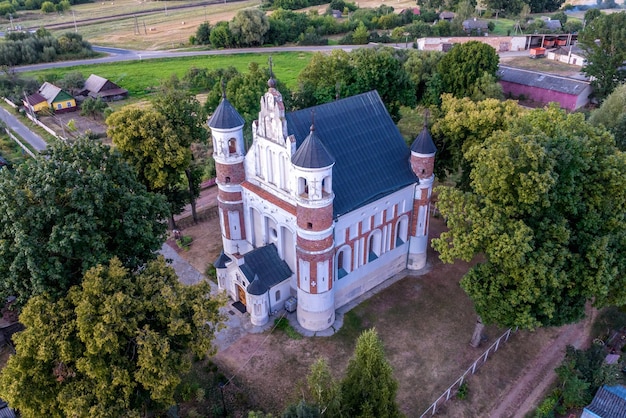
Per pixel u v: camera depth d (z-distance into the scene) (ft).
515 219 140.36
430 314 171.63
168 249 207.72
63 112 388.16
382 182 167.63
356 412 108.06
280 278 168.14
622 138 232.53
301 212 144.66
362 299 178.50
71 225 126.62
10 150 313.94
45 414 114.11
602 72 346.74
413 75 321.73
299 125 155.94
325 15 606.55
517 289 134.51
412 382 146.51
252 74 295.28
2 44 501.97
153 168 194.59
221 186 176.04
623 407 132.67
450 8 633.20
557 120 157.07
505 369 151.43
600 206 140.05
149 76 467.11
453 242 142.10
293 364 152.05
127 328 114.42
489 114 186.09
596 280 130.82
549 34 504.84
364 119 170.81
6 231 128.88
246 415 136.87
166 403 118.42
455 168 204.85
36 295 125.29
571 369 142.20
